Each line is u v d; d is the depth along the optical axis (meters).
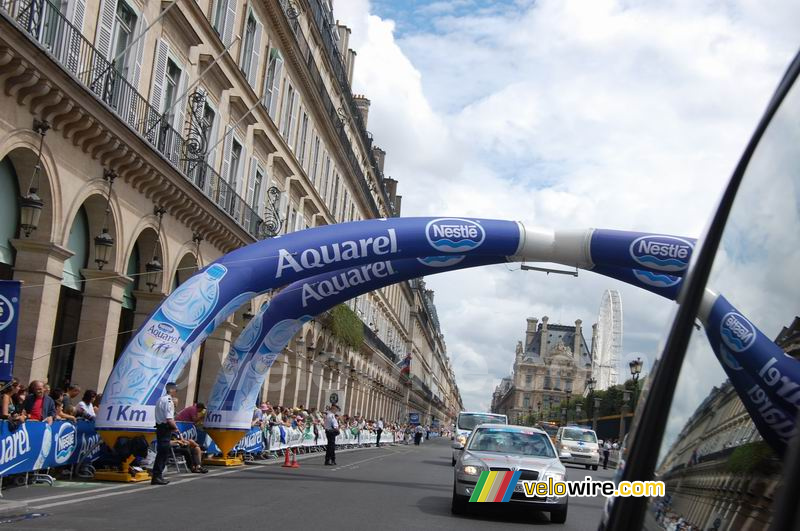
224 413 20.09
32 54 14.09
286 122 35.66
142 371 15.30
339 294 20.83
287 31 32.78
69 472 14.38
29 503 10.58
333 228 18.38
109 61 18.36
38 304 15.86
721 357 2.00
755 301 1.93
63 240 16.69
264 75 31.20
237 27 27.45
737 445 1.89
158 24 21.00
